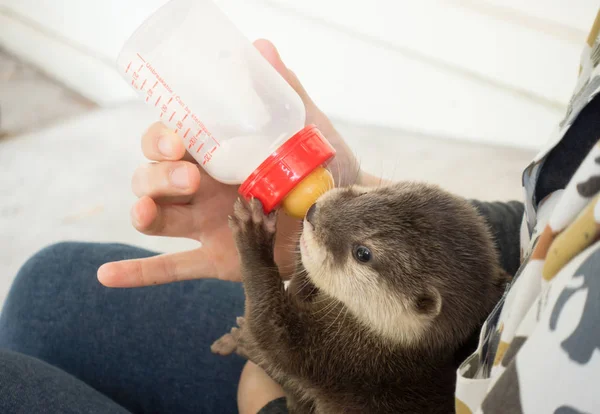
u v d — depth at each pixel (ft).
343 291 4.91
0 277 10.42
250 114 4.27
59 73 15.89
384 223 4.64
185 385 5.62
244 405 5.24
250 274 4.88
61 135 13.96
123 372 5.63
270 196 4.17
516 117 10.03
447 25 9.77
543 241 2.71
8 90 15.58
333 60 11.41
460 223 4.63
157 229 4.92
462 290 4.49
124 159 13.01
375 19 10.44
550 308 2.25
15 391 4.09
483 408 2.38
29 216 11.68
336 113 12.12
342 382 4.92
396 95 11.18
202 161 4.47
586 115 3.53
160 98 4.29
